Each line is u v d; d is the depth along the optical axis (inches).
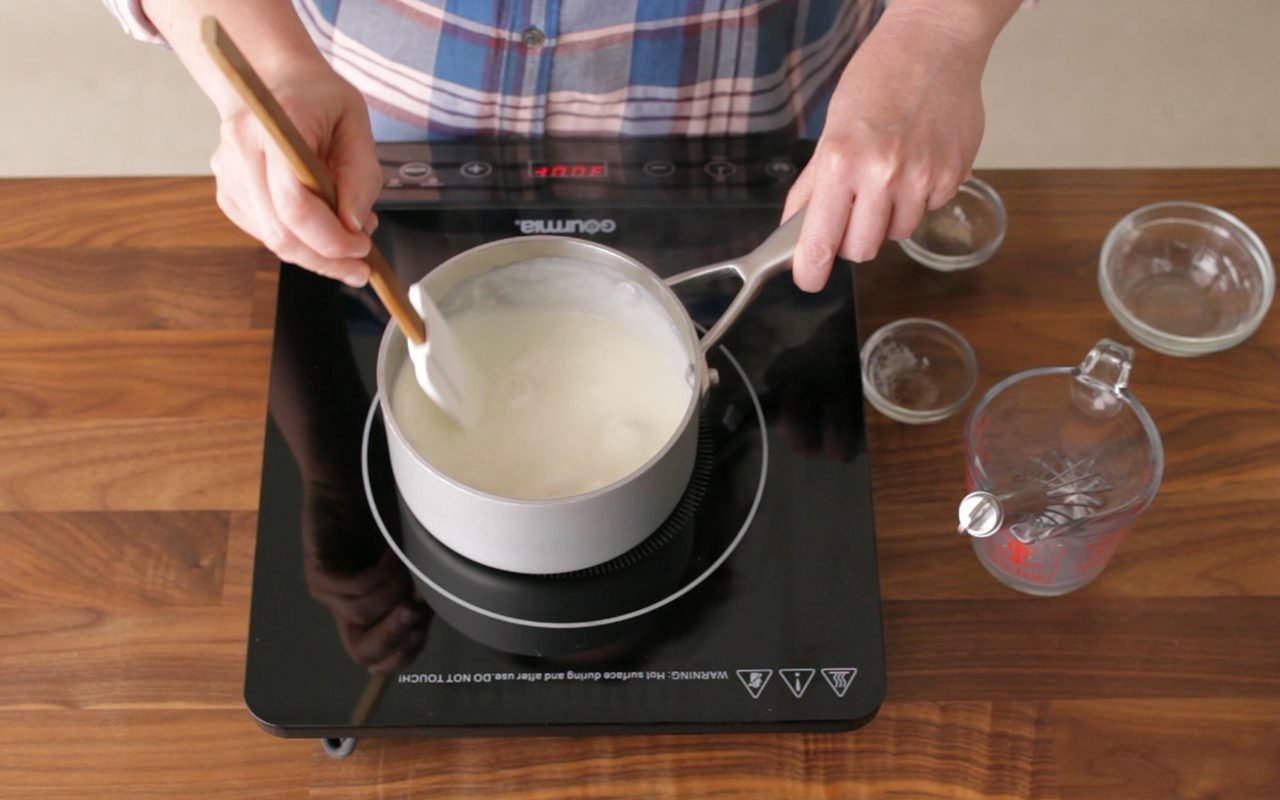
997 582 34.4
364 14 42.2
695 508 34.3
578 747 32.0
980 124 35.7
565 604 32.7
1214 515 35.5
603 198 40.4
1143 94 85.8
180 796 31.2
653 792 31.6
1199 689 33.0
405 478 31.6
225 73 21.1
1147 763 32.1
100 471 35.6
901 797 31.6
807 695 31.6
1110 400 35.2
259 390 37.1
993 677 33.1
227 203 32.4
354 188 30.9
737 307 34.0
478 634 32.2
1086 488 34.3
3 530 34.6
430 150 41.8
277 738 31.8
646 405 33.5
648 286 33.0
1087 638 33.7
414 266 38.7
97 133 83.2
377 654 31.9
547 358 34.5
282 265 38.4
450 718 31.0
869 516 34.2
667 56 42.6
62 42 86.8
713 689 31.6
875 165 33.6
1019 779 31.9
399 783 31.5
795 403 36.3
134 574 34.0
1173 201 41.1
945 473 36.1
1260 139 83.8
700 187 40.9
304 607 32.5
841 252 35.1
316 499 34.2
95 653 32.9
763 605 32.8
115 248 39.8
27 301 38.7
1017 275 39.9
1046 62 87.1
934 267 39.9
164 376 37.4
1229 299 39.3
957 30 35.9
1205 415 37.2
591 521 30.3
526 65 42.5
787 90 45.5
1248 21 89.0
